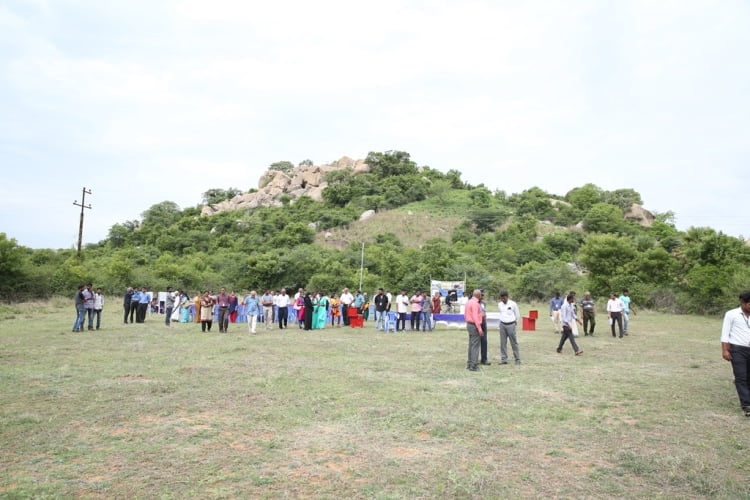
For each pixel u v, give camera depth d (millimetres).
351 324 20906
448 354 12453
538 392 7977
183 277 46406
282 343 14258
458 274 44781
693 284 30766
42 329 17469
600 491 4203
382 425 6035
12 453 4992
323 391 7844
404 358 11625
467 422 6168
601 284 37938
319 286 46312
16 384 8188
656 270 35719
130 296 20672
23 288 34906
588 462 4910
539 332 19078
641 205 100375
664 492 4191
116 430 5805
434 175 121438
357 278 46906
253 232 79062
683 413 6773
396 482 4328
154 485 4223
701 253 33656
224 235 74938
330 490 4148
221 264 58188
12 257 33469
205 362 10547
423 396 7578
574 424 6227
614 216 80312
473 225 81188
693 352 13078
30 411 6551
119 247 76875
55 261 47781
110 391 7738
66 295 36250
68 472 4504
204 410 6699
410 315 19531
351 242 71750
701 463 4816
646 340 16141
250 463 4770
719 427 6121
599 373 9766
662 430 5996
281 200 106500
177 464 4727
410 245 71562
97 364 10188
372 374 9391
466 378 9125
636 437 5703
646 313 31641
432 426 6004
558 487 4270
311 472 4543
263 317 22625
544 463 4852
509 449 5266
